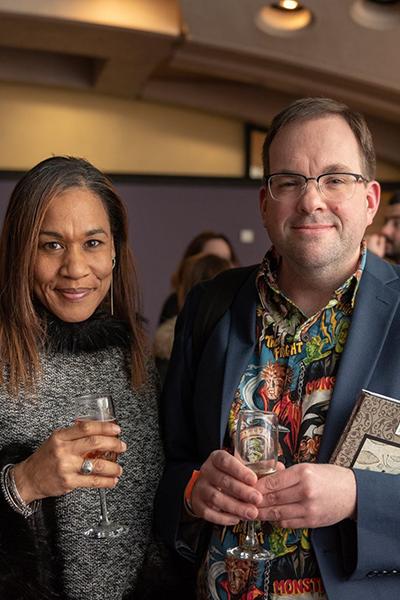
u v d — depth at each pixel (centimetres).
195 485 161
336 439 156
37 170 179
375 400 150
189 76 648
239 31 520
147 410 192
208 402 173
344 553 152
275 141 168
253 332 174
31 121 649
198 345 185
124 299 199
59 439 153
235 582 163
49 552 165
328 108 166
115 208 191
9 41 531
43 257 178
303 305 173
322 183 161
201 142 685
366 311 164
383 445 151
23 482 155
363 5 489
